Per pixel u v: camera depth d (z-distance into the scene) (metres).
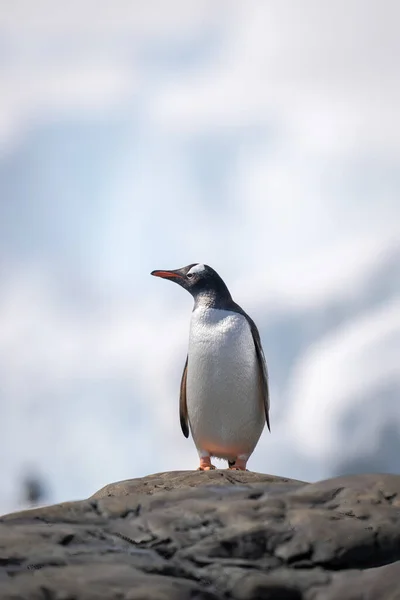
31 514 10.86
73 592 8.91
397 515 10.73
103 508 11.05
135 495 11.36
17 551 9.78
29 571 9.33
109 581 9.20
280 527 10.50
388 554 10.30
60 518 10.78
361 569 10.12
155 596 9.04
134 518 10.85
